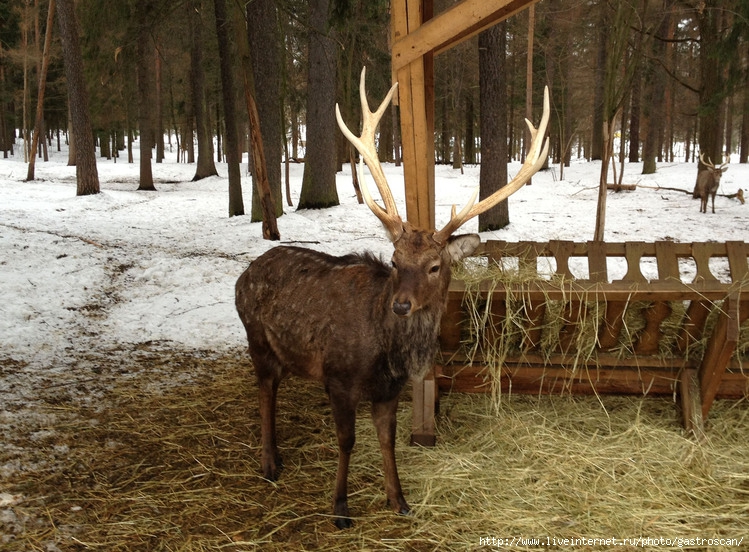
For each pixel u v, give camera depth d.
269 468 3.90
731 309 3.79
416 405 4.18
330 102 15.59
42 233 11.01
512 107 31.72
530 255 4.73
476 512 3.48
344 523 3.40
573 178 24.56
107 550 3.15
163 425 4.59
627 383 4.42
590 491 3.62
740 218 13.63
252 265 4.11
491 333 4.22
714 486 3.62
